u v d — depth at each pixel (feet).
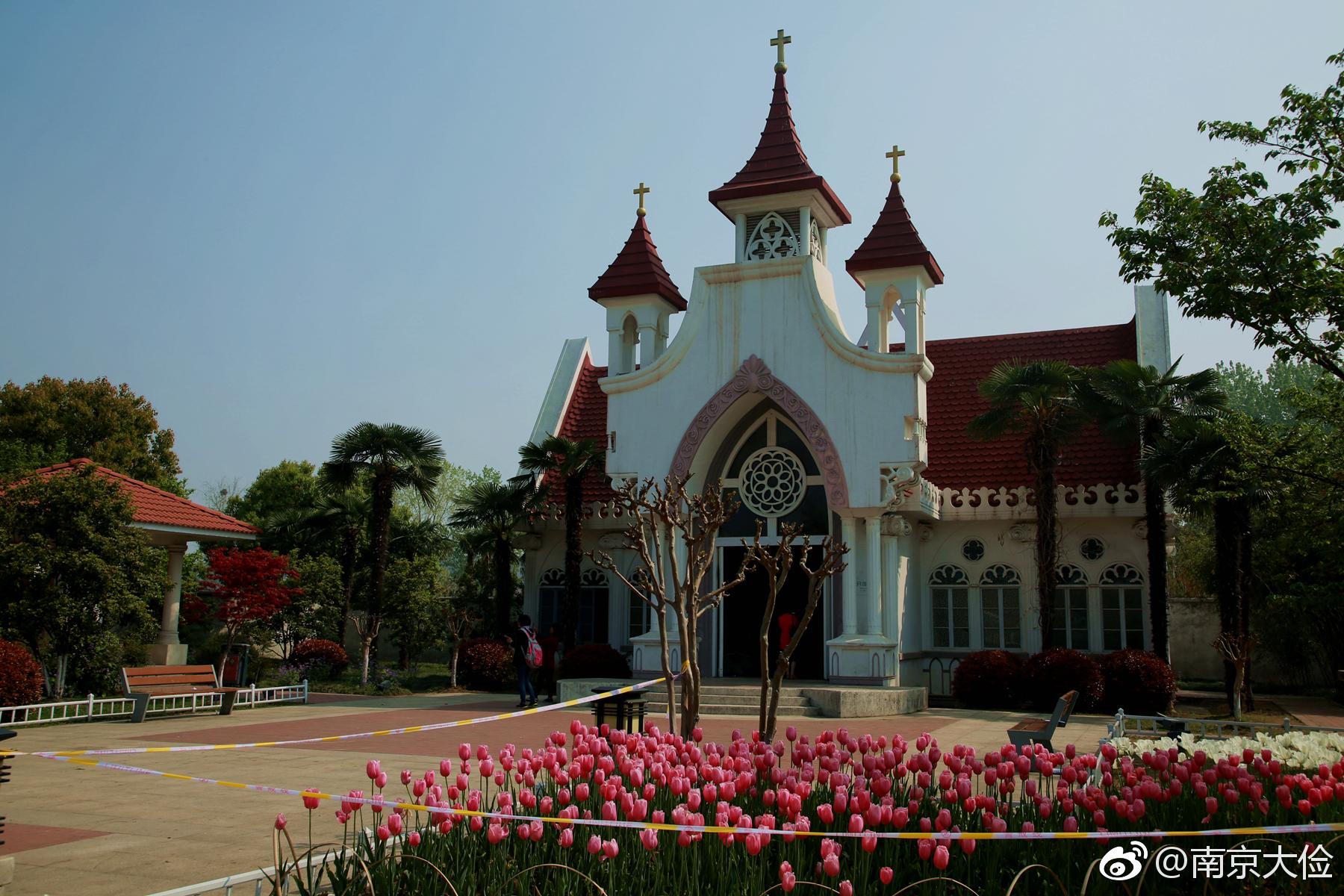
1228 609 72.08
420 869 19.56
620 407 81.82
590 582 99.40
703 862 19.84
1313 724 63.72
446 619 101.60
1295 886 20.31
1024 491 85.15
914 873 20.24
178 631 93.91
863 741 25.61
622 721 39.78
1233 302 43.62
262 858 26.81
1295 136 43.68
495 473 198.18
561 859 19.65
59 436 139.13
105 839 28.99
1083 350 96.73
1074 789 23.24
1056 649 74.38
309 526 120.88
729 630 82.17
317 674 93.76
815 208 81.56
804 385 77.20
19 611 63.05
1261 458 51.21
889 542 77.20
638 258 87.10
